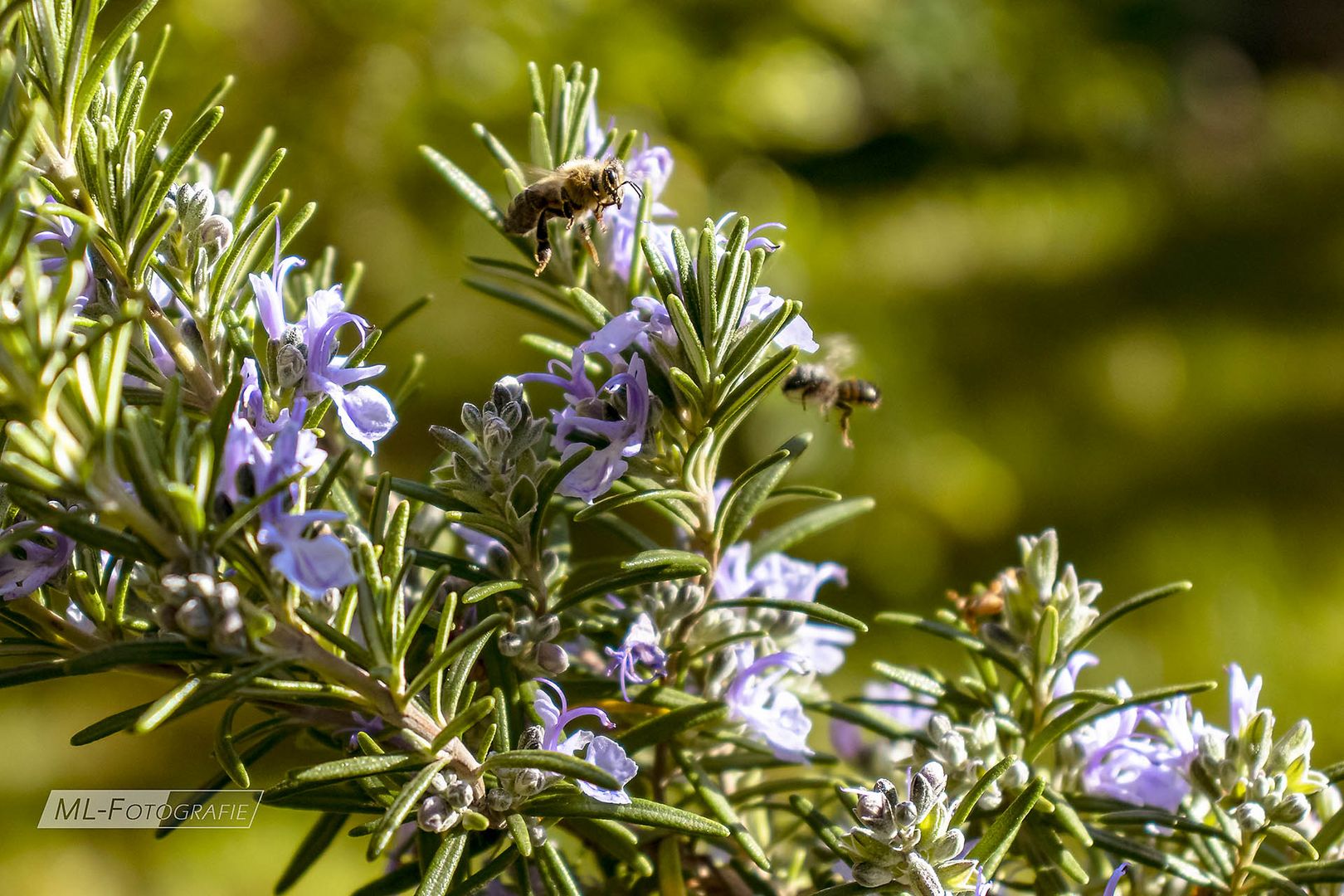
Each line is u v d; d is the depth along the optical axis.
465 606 0.42
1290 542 1.10
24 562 0.41
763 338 0.41
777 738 0.43
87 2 0.41
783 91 0.99
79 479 0.39
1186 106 1.80
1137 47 1.72
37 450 0.39
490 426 0.41
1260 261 1.45
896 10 1.27
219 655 0.40
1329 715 0.95
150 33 0.71
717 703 0.42
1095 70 1.48
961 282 1.36
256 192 0.42
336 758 0.43
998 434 1.18
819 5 1.09
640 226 0.43
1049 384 1.25
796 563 0.44
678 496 0.42
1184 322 1.35
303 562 0.39
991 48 1.36
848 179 1.53
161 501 0.39
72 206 0.41
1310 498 1.15
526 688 0.42
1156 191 1.59
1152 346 1.32
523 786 0.41
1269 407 1.25
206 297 0.42
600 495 0.43
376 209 0.82
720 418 0.42
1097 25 1.64
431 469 0.43
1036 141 1.59
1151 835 0.43
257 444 0.39
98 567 0.41
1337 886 0.43
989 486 1.08
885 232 1.40
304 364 0.41
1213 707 0.95
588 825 0.42
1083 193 1.55
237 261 0.42
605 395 0.42
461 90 0.80
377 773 0.40
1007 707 0.43
